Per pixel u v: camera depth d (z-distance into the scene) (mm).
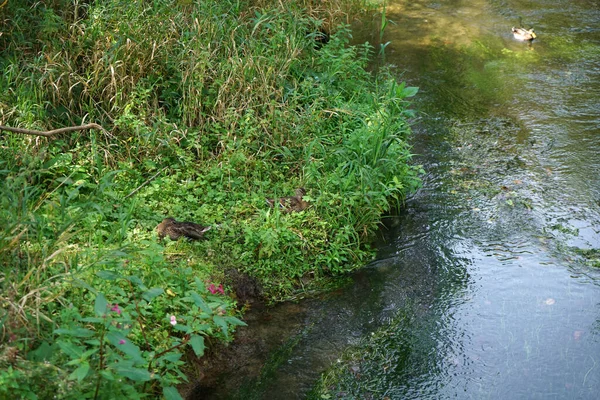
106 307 3512
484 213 6246
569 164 6938
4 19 6844
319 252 5621
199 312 4090
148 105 6496
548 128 7605
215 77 6805
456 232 6020
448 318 5066
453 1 11422
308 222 5773
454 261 5676
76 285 4238
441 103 8195
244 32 7707
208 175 6043
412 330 4957
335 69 7660
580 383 4457
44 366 3447
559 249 5766
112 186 5719
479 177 6770
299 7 9492
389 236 6008
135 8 7195
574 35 10039
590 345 4781
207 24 7340
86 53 6695
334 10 10258
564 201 6371
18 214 4562
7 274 3914
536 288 5348
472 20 10609
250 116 6453
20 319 3770
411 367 4617
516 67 9094
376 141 6316
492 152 7180
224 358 4586
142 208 5582
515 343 4816
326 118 6992
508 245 5844
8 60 6555
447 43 9789
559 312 5094
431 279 5484
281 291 5289
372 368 4613
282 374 4527
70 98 6285
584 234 5941
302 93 7203
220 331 4645
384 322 5043
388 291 5359
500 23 10492
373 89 7945
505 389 4422
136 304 3947
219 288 4824
